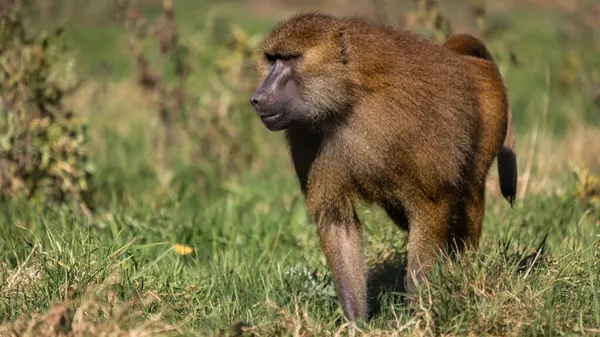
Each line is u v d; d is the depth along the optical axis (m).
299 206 17.88
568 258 12.46
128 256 13.34
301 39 11.72
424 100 11.88
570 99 30.66
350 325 11.07
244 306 12.33
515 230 15.29
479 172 13.43
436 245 12.14
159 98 22.64
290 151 12.55
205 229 15.98
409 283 12.08
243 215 17.55
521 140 23.97
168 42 22.41
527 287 11.32
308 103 11.82
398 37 12.38
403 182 11.88
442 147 11.98
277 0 51.28
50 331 9.99
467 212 13.41
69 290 11.24
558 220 15.95
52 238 12.80
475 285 11.27
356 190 12.22
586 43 31.77
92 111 26.98
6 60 16.95
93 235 14.16
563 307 11.06
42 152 16.84
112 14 23.34
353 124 11.80
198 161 22.91
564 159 21.55
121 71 33.47
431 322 10.78
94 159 22.70
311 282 13.15
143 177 21.95
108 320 10.38
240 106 23.17
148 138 24.41
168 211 17.25
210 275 13.33
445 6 36.25
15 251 13.20
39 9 27.89
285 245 15.64
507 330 10.70
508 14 43.97
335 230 12.43
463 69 13.06
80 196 17.09
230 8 49.16
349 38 11.77
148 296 11.60
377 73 11.71
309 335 10.79
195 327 11.07
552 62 37.00
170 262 13.94
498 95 13.73
